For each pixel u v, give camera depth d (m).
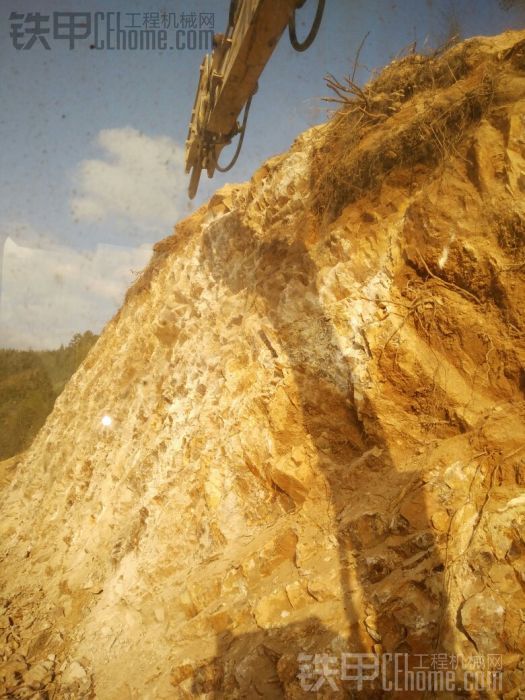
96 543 6.83
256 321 5.77
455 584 2.90
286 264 5.77
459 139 4.44
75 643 5.11
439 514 3.28
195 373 7.06
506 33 5.06
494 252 3.90
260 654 3.36
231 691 3.38
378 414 4.13
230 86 4.23
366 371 4.31
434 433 3.87
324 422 4.52
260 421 4.93
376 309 4.48
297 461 4.41
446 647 2.69
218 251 8.20
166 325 8.91
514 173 3.96
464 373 3.92
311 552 3.80
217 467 5.10
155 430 7.45
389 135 5.02
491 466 3.33
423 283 4.32
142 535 5.63
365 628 3.05
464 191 4.20
